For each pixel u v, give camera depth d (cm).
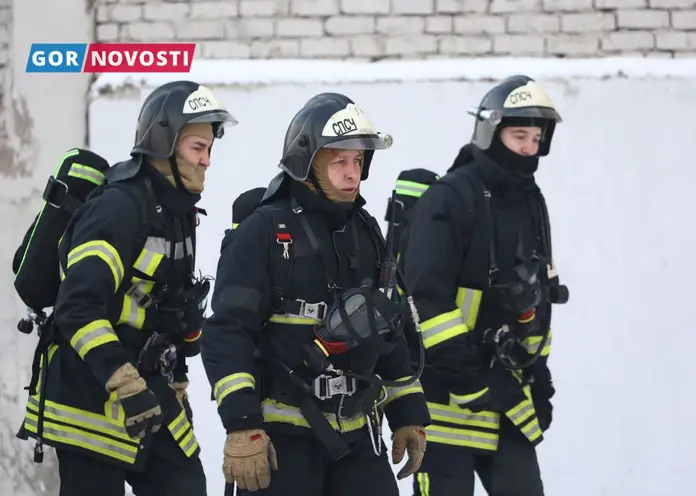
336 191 1148
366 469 1173
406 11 1952
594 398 1903
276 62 1967
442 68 1922
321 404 1137
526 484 1426
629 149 1895
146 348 1275
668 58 1928
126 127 1973
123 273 1228
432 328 1367
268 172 1944
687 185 1889
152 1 1989
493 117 1405
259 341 1152
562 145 1900
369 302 1113
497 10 1936
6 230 2044
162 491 1327
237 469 1078
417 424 1209
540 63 1919
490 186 1416
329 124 1130
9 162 2041
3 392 2055
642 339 1898
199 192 1305
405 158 1919
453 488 1406
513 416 1420
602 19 1930
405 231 1464
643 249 1895
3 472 2058
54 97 2014
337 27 1962
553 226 1903
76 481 1283
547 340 1464
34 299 1306
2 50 2052
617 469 1905
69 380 1271
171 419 1315
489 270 1401
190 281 1309
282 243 1130
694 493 1895
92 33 2002
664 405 1898
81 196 1304
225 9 1981
